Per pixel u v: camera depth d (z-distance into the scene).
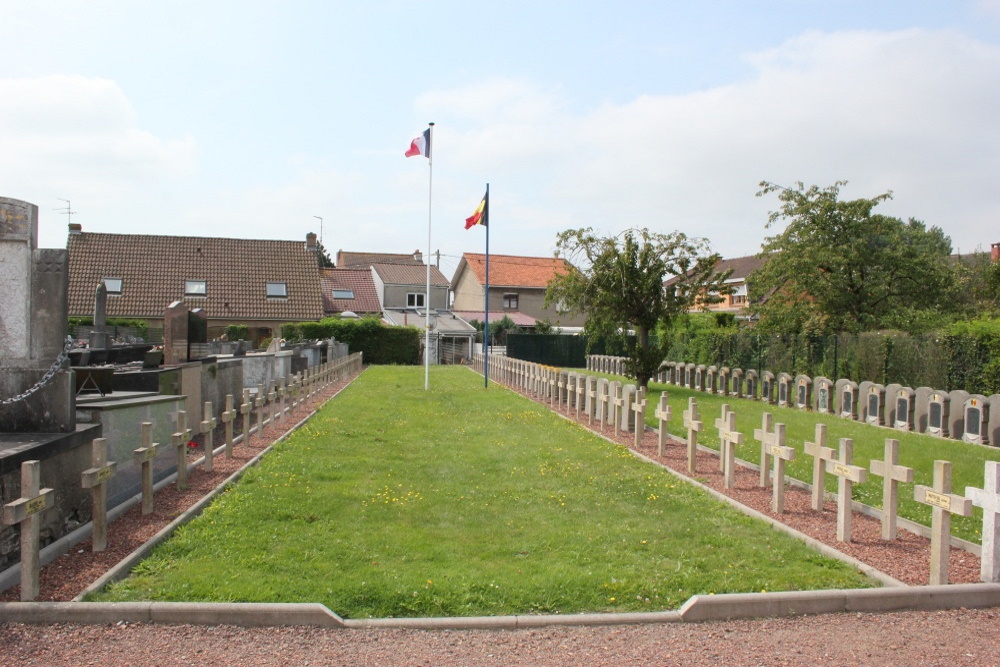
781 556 6.52
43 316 7.30
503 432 14.17
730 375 25.02
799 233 27.84
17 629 4.88
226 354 25.16
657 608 5.39
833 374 23.66
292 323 43.38
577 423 15.57
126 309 40.94
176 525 7.23
